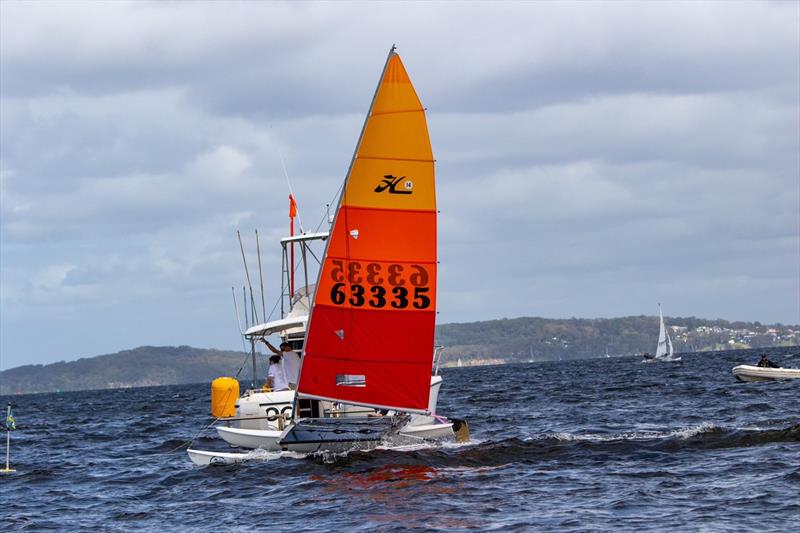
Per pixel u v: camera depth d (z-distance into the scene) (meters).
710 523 31.05
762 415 66.81
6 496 44.56
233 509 37.03
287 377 50.56
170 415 116.19
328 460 45.38
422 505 35.41
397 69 43.66
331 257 44.56
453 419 50.88
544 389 134.25
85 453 65.12
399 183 44.09
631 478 39.47
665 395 100.00
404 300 44.56
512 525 31.89
